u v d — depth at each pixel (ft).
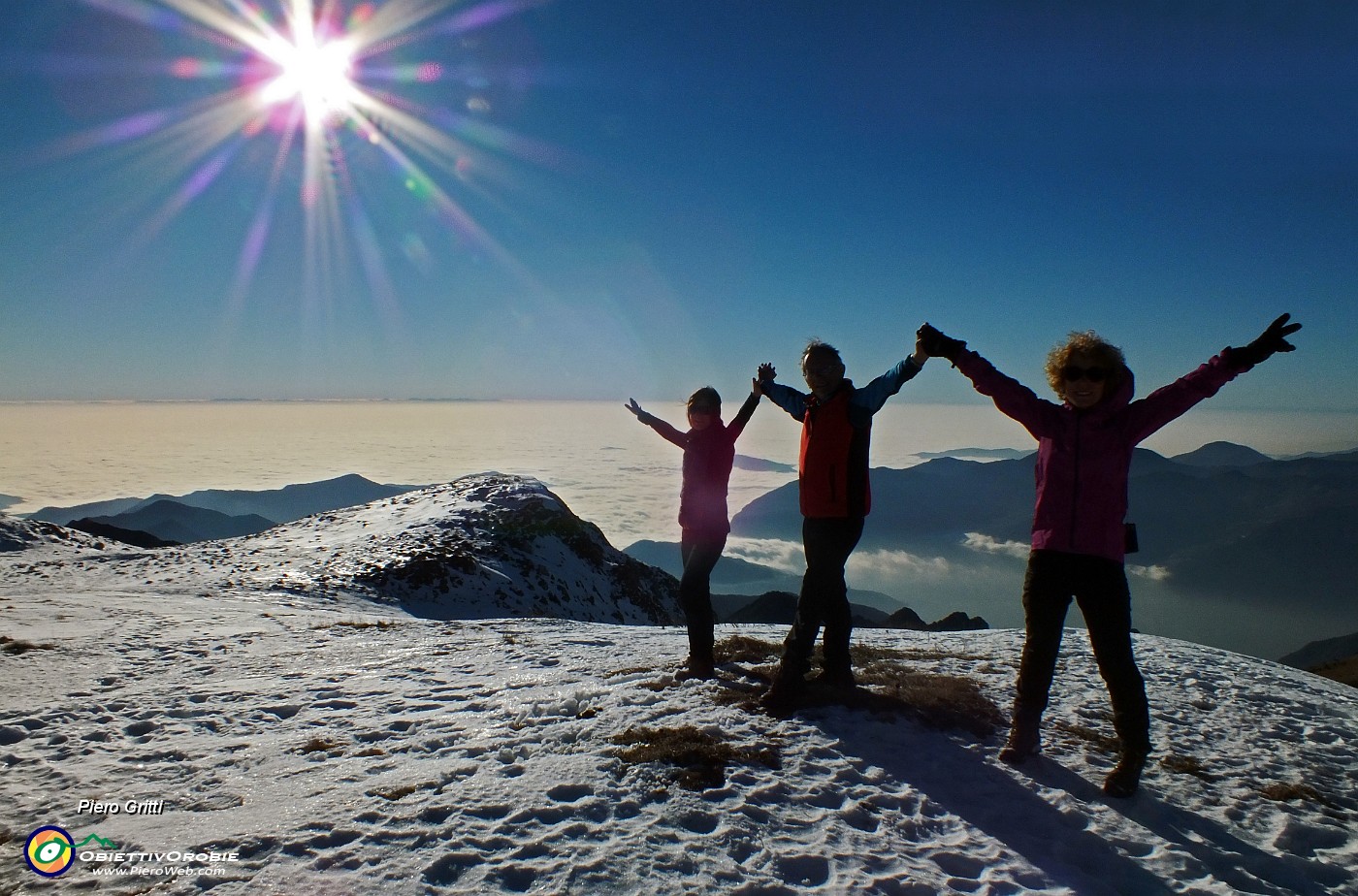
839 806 13.62
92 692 24.08
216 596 72.02
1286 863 12.97
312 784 14.65
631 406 22.43
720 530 21.13
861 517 17.81
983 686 22.15
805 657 18.04
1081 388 14.53
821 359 17.35
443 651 31.17
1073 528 14.70
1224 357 13.67
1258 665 27.61
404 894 10.15
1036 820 13.73
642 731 16.37
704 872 11.07
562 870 10.90
